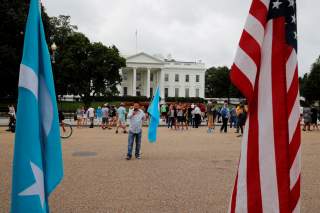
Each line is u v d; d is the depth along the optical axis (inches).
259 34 149.4
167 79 4402.1
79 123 1249.4
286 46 155.0
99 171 396.8
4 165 427.2
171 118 1217.4
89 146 641.6
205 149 613.9
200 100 3949.3
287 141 151.3
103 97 3346.5
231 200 156.2
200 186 325.1
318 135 969.5
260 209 150.6
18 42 1734.7
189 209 252.2
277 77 152.4
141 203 266.7
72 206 257.8
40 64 152.7
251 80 147.3
